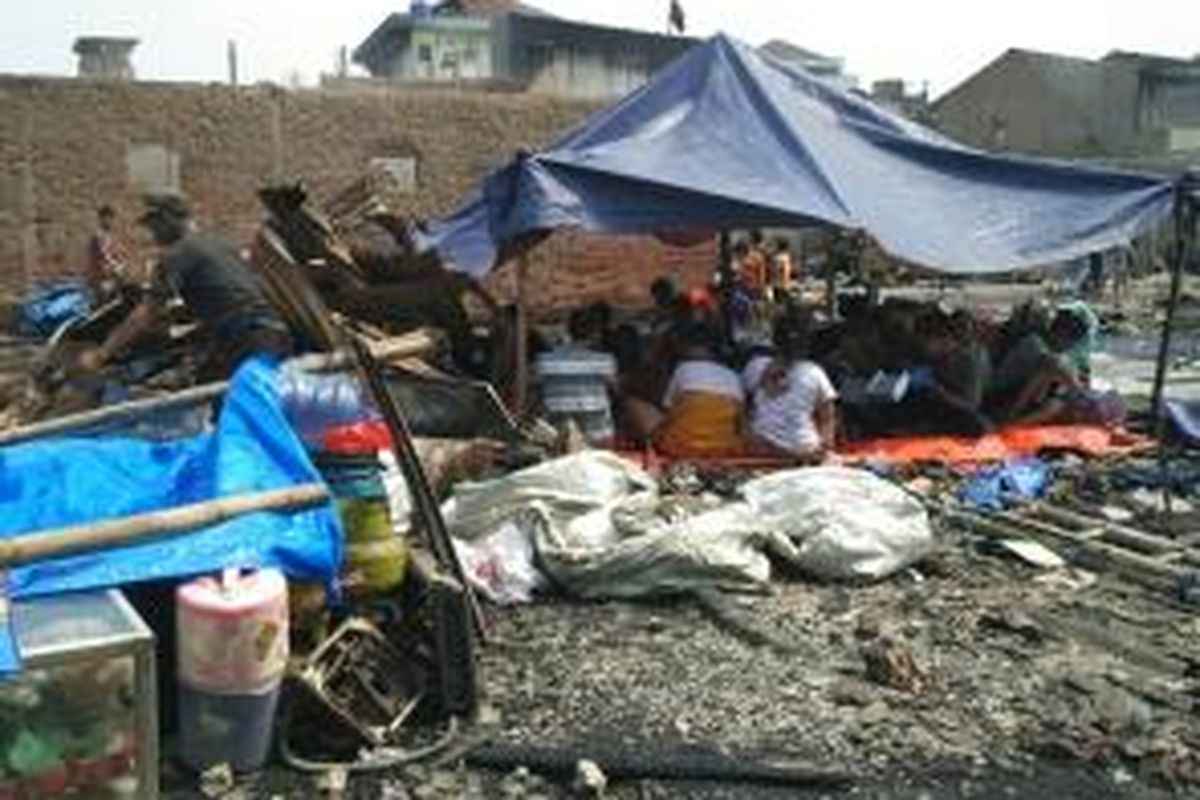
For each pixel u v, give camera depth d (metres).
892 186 12.11
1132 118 48.25
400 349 8.00
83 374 9.20
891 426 11.73
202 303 8.33
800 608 7.54
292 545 5.70
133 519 5.47
